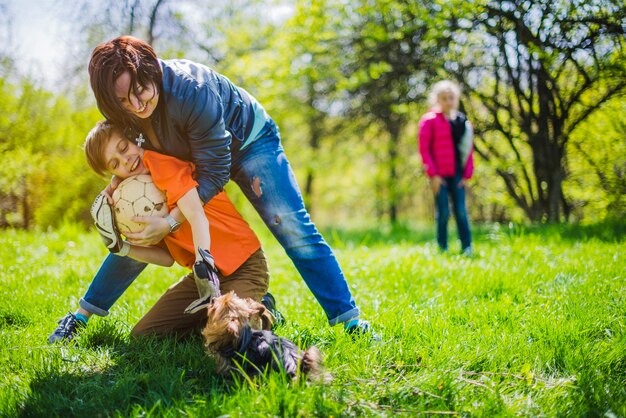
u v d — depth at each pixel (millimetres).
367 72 11305
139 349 2955
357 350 2826
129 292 4332
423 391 2428
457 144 6258
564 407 2352
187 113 2695
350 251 6453
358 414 2285
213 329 2512
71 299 3971
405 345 2914
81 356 2852
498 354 2793
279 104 13750
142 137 2854
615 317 3285
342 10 10062
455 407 2330
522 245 5699
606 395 2426
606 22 6125
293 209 3123
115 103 2564
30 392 2477
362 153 16266
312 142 17109
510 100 8438
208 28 9508
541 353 2812
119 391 2457
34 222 10305
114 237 2863
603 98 6926
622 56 6266
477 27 7586
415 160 15914
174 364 2699
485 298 3951
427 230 11086
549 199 8414
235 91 3035
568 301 3559
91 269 5172
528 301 3736
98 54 2525
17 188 9969
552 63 6855
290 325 3328
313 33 10492
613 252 4871
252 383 2352
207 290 2678
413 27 8836
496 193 11672
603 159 7641
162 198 2822
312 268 3152
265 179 3102
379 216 20047
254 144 3119
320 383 2330
